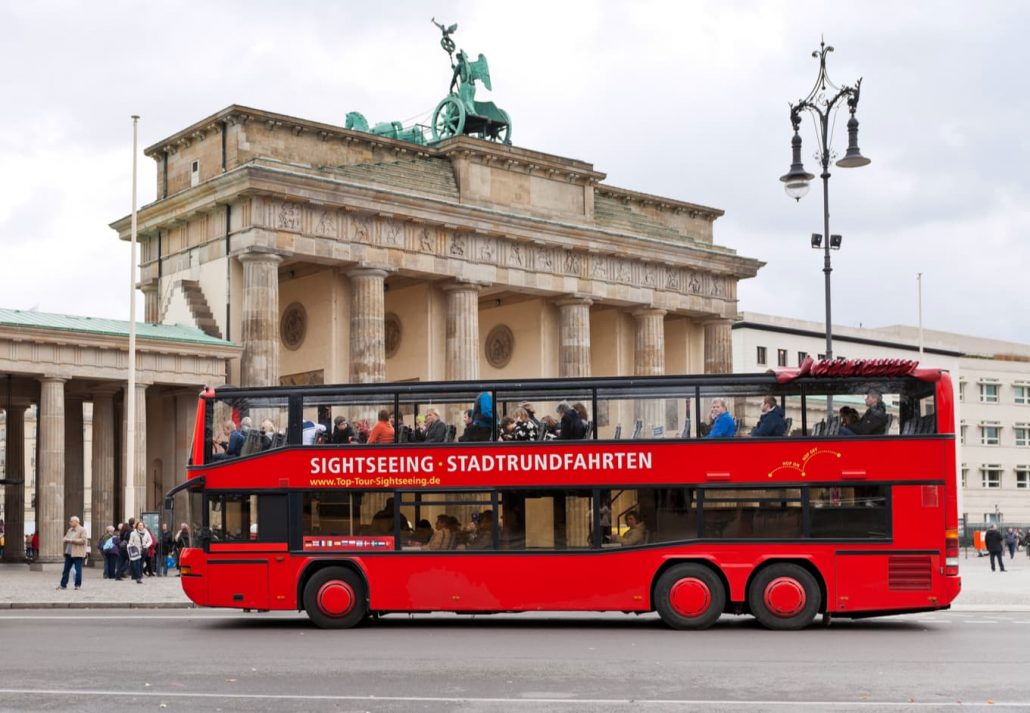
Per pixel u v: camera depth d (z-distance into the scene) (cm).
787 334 14800
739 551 3297
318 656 2655
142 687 2170
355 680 2250
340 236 8456
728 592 3334
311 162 8669
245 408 3506
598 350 10912
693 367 11369
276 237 8131
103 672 2383
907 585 3247
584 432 3369
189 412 7719
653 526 3325
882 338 15938
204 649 2817
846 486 3288
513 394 3409
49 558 6869
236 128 8362
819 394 3328
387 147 9100
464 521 3378
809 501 3288
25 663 2538
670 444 3341
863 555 3262
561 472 3356
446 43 10188
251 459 3478
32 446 15738
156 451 8069
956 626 3416
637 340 10556
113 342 7131
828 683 2189
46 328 6825
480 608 3341
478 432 3400
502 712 1875
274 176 8006
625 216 10662
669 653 2691
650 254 10356
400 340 9594
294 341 9131
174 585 5462
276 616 3928
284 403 3491
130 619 3800
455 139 9256
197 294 8350
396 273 8888
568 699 2005
